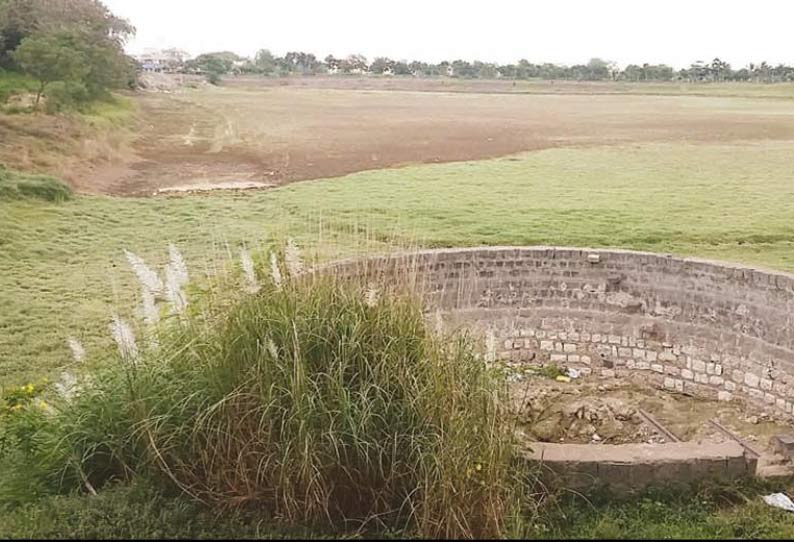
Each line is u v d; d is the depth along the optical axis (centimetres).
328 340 668
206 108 5847
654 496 763
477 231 1936
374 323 690
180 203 2325
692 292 1218
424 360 675
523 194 2484
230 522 607
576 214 2139
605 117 5297
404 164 3209
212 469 641
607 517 707
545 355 1326
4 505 664
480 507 628
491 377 720
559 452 772
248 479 632
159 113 5247
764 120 4984
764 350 1134
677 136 4131
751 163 3150
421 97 7894
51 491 675
